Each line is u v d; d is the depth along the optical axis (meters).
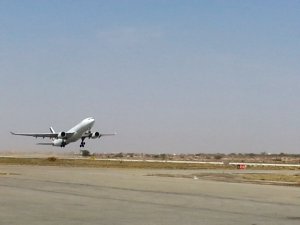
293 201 30.64
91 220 20.58
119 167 100.31
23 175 56.66
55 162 128.88
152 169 90.38
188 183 47.06
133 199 30.03
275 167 122.69
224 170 90.81
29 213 22.47
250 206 27.25
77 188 37.94
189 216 22.44
